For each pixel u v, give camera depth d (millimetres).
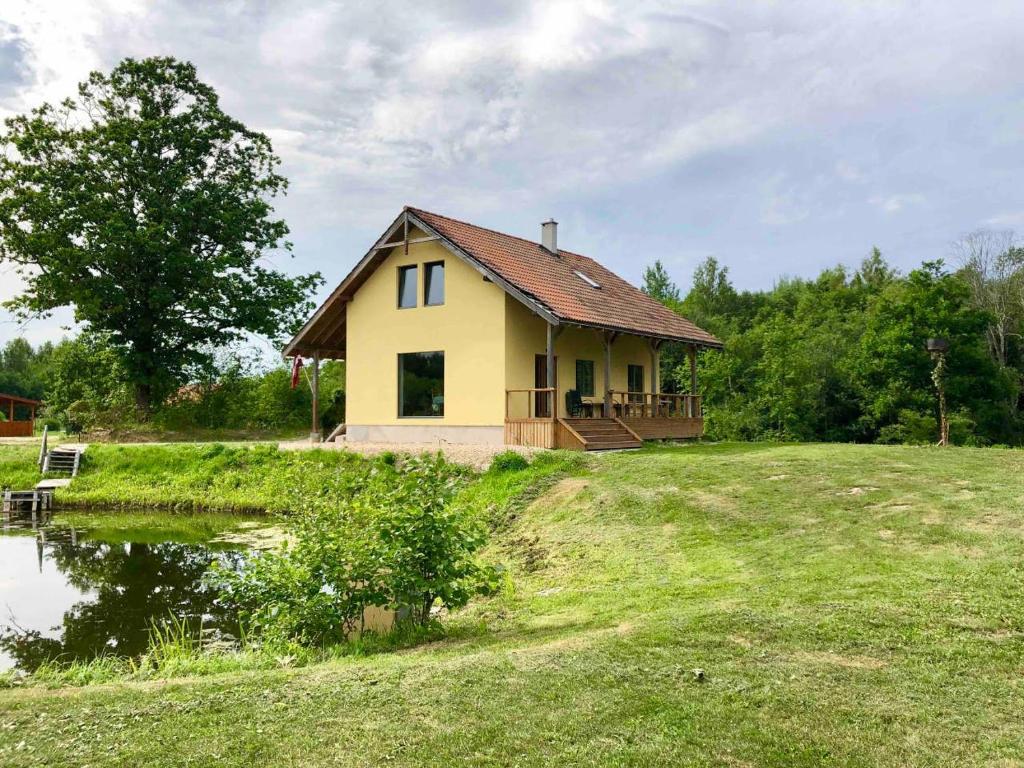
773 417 36031
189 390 33969
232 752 3977
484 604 8977
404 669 5332
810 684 4820
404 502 7559
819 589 7105
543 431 17938
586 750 3984
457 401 20000
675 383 43125
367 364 21984
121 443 26891
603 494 13391
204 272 29969
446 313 20297
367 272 21828
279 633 7172
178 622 9672
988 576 7082
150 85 30953
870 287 52594
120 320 30984
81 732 4250
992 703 4520
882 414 33156
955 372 32438
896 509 10219
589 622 6902
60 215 28703
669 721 4316
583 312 19234
